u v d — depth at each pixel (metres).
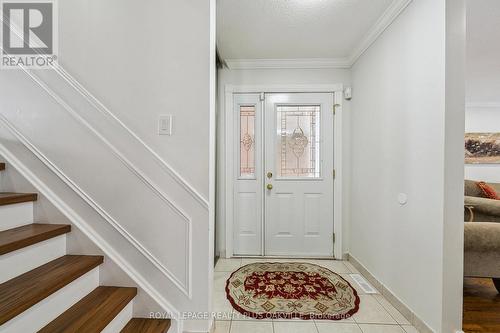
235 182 2.86
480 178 4.37
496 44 2.45
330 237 2.83
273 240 2.85
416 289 1.60
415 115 1.63
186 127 1.40
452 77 1.37
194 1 1.39
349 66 2.77
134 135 1.39
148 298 1.36
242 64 2.81
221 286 2.12
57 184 1.40
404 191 1.74
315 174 2.87
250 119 2.89
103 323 1.05
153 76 1.40
